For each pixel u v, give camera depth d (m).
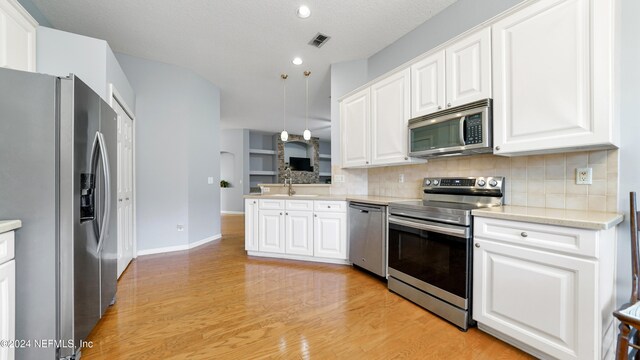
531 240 1.47
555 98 1.55
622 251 1.51
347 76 3.75
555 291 1.38
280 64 3.88
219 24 2.88
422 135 2.39
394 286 2.40
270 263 3.30
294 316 1.99
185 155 4.02
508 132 1.77
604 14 1.38
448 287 1.91
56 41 2.27
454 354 1.55
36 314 1.34
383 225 2.58
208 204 4.54
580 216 1.43
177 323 1.89
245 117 7.17
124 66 3.57
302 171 9.78
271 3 2.55
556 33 1.54
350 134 3.32
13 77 1.33
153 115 3.77
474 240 1.76
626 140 1.51
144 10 2.63
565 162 1.77
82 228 1.52
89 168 1.60
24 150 1.34
